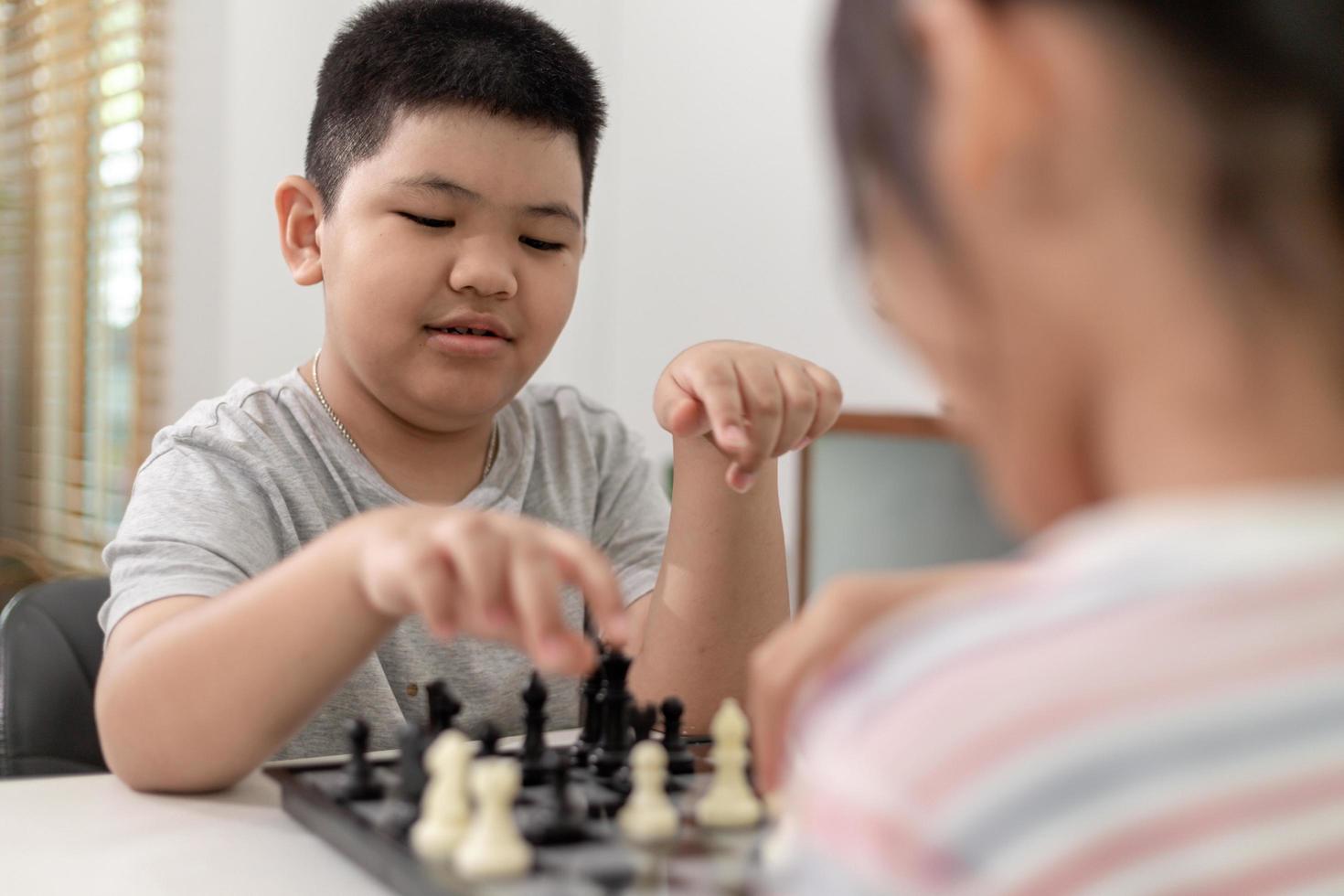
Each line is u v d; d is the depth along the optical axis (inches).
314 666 28.7
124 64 102.4
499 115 43.3
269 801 30.1
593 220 111.4
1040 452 12.6
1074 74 11.8
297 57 108.9
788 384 37.2
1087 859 10.6
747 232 94.8
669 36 103.1
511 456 51.5
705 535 39.3
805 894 11.9
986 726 11.2
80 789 31.0
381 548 26.0
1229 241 11.7
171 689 29.7
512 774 22.1
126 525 41.2
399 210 43.4
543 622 21.9
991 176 11.9
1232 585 11.5
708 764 30.9
